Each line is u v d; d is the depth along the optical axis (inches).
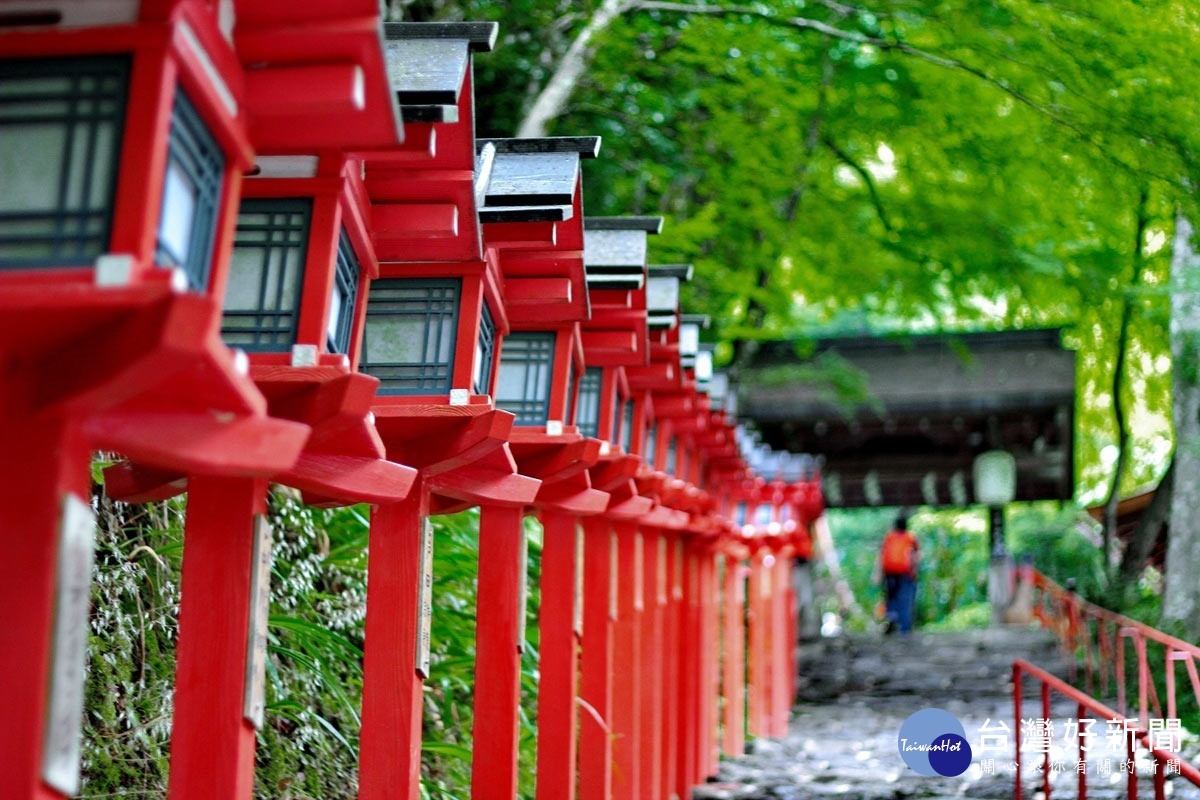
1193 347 461.7
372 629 160.6
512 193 163.5
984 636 818.8
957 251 540.1
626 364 251.1
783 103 498.9
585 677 264.4
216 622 124.7
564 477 205.3
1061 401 716.7
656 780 315.3
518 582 198.8
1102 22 392.8
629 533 293.4
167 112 87.5
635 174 480.4
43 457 86.7
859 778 418.6
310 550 240.8
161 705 193.0
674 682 355.3
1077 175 505.7
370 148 110.8
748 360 705.6
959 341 705.6
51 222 86.0
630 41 455.2
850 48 506.9
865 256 577.3
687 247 440.8
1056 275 522.0
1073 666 599.2
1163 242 576.7
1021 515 1254.3
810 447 853.8
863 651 793.6
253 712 124.4
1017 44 415.2
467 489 179.9
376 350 158.7
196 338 79.1
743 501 561.0
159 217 89.4
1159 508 580.7
